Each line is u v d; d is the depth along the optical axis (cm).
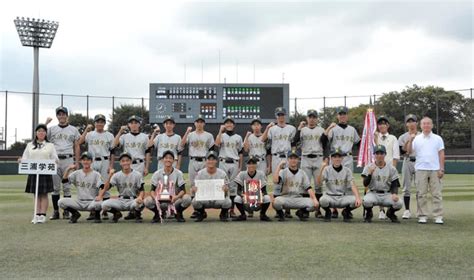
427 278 467
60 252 588
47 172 877
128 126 1104
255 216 980
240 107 1806
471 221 863
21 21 3906
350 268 504
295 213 998
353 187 888
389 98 4588
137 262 533
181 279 463
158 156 1066
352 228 778
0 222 868
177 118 1795
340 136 1009
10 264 527
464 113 4169
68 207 866
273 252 582
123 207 880
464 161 3067
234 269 500
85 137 1052
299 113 3553
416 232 734
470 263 526
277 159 1041
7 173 2952
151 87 1798
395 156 971
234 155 1054
